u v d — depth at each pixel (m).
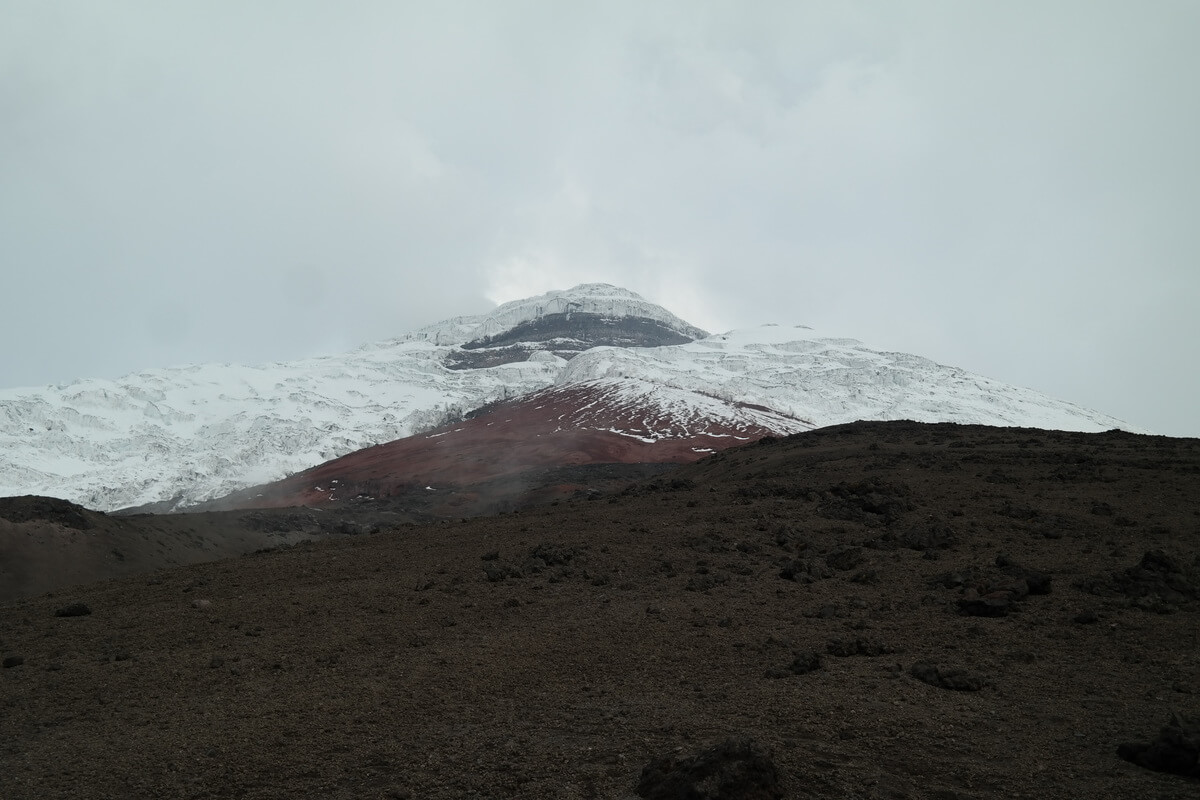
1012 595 18.00
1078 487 28.84
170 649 18.05
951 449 38.78
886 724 11.49
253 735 12.45
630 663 15.40
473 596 21.22
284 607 20.94
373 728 12.55
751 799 8.85
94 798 10.37
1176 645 14.48
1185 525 23.09
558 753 11.05
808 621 17.77
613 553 24.83
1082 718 11.52
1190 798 8.88
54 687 15.66
